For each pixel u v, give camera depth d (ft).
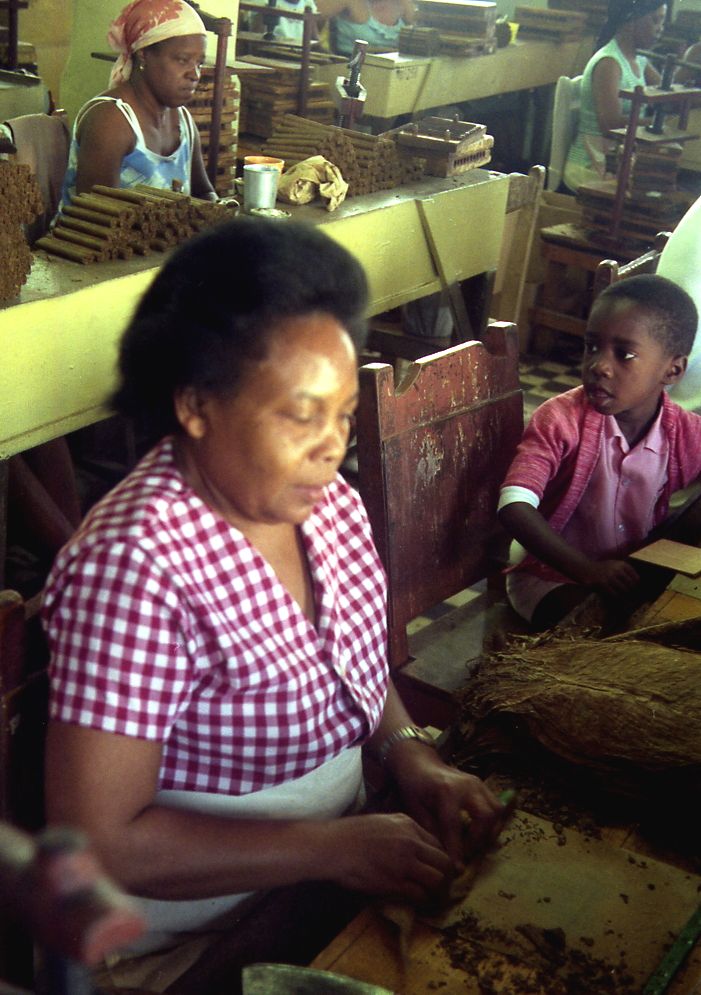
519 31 23.72
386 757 4.33
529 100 24.82
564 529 6.86
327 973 3.12
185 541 3.37
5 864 1.11
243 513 3.43
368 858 3.64
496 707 4.39
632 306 6.21
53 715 3.27
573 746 4.16
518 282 13.85
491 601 7.09
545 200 17.62
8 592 3.30
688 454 6.82
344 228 9.98
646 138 16.16
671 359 6.39
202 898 3.51
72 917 1.05
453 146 11.60
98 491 10.93
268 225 3.25
